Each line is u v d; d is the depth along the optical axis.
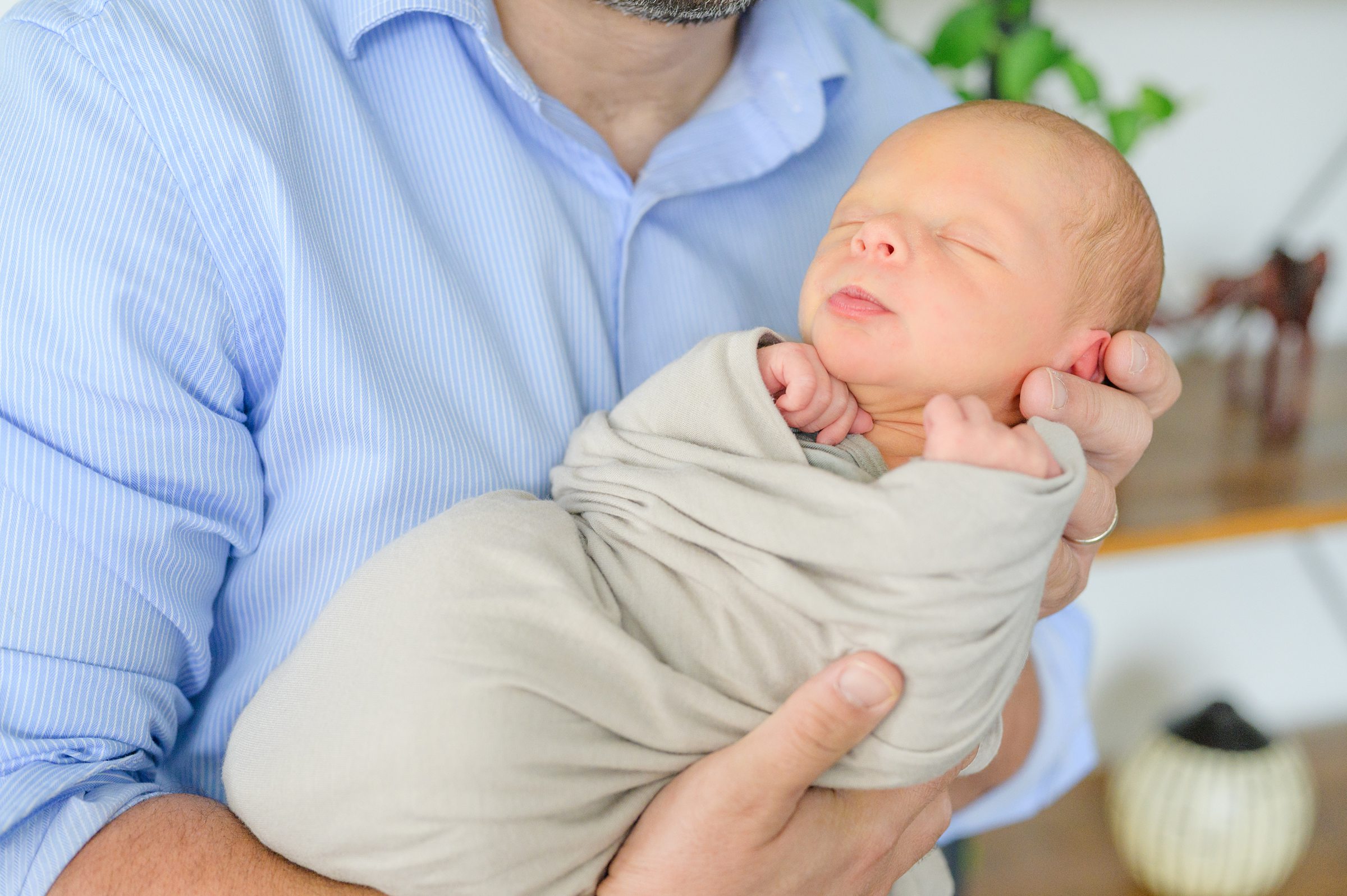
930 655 0.56
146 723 0.65
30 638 0.61
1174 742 1.47
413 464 0.70
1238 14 1.57
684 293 0.85
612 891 0.59
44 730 0.61
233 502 0.69
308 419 0.70
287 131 0.70
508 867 0.54
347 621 0.60
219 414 0.69
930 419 0.59
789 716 0.56
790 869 0.61
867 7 1.23
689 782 0.58
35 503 0.62
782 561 0.59
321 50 0.73
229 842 0.61
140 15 0.67
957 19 1.26
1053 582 0.73
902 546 0.55
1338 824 1.61
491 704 0.54
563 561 0.60
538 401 0.76
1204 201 1.66
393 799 0.54
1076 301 0.73
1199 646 1.79
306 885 0.59
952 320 0.69
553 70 0.82
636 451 0.66
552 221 0.79
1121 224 0.75
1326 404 1.60
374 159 0.74
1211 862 1.42
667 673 0.58
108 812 0.61
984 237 0.71
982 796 0.94
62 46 0.67
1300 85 1.64
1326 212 1.72
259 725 0.61
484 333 0.75
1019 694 0.93
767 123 0.88
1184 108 1.42
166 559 0.65
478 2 0.76
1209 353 1.72
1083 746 0.98
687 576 0.61
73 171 0.65
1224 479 1.38
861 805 0.64
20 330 0.63
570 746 0.56
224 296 0.68
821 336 0.71
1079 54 1.52
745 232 0.90
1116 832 1.52
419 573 0.59
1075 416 0.69
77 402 0.63
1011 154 0.74
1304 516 1.30
